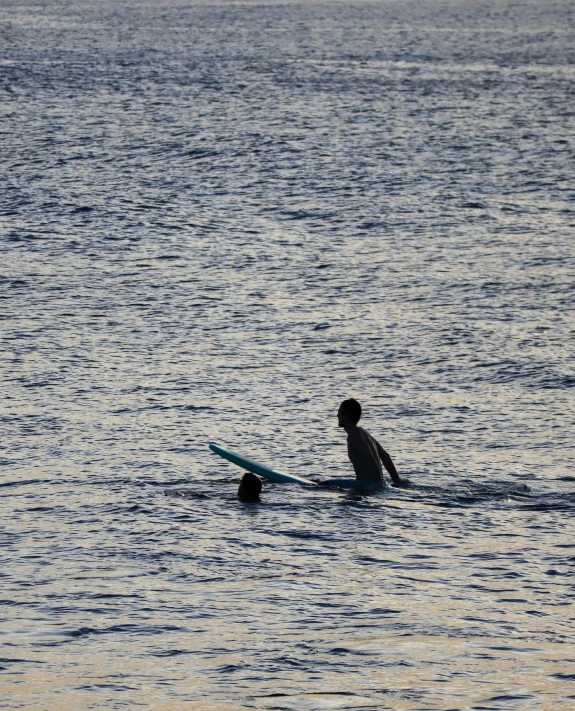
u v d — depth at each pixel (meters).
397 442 57.41
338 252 104.50
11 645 28.95
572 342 77.00
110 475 51.31
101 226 113.75
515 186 137.75
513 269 98.31
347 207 124.50
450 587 35.06
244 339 77.81
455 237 111.06
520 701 23.69
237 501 46.91
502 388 67.25
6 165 147.00
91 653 28.14
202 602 33.06
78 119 189.38
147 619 31.41
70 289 90.44
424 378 69.25
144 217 118.19
